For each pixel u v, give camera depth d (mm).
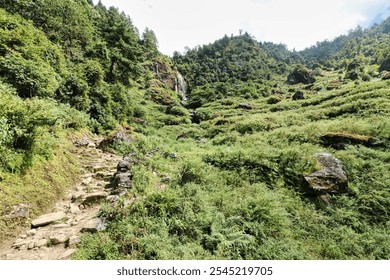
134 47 30469
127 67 28891
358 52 116125
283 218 6379
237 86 72250
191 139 21219
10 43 13008
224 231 5484
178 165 9633
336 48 182875
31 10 22062
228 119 24547
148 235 4863
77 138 11500
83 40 29094
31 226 5309
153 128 26250
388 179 7918
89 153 10539
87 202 6523
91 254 4340
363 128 11969
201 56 126188
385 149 10148
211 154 10578
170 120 35031
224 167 9492
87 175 8570
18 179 5914
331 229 6312
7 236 4816
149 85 56844
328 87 51062
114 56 26859
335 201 7367
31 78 11555
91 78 19141
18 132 6078
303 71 75625
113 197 6480
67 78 15914
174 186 7527
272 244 5391
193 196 6723
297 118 18766
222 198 6953
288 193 7762
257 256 4973
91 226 5117
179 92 69062
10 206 5246
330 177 7945
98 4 82000
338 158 9359
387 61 65812
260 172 8883
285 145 12055
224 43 144875
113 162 10250
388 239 5871
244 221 5902
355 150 9891
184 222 5465
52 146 8414
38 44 16203
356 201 7336
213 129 21891
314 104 28359
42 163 7059
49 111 7500
